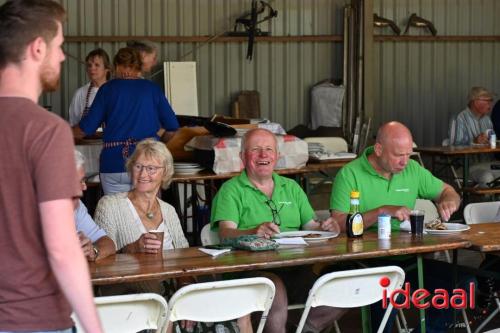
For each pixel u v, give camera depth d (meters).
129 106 6.27
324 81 10.99
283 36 10.81
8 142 2.18
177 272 3.65
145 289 4.23
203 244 4.80
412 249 4.20
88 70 8.09
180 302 3.56
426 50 11.57
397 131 5.03
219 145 6.83
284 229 4.90
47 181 2.16
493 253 4.55
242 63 10.67
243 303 3.70
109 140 6.29
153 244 4.11
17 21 2.23
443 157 10.75
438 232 4.71
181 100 10.16
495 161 10.34
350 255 4.04
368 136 10.81
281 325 4.31
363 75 10.91
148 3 10.19
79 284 2.18
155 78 10.30
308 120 11.04
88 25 9.95
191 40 10.35
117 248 4.48
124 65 6.38
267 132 4.89
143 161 4.46
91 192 7.41
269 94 10.84
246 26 10.51
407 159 5.05
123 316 3.45
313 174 9.91
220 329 4.06
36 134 2.18
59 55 2.32
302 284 4.78
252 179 4.88
